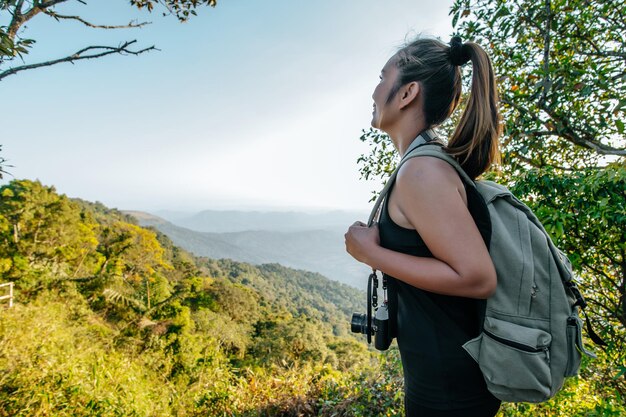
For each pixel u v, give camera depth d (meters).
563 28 2.68
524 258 0.64
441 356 0.69
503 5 2.63
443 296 0.70
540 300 0.63
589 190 1.87
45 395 3.81
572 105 2.71
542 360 0.61
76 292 17.67
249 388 4.67
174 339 16.41
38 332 6.39
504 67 3.00
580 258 2.13
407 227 0.69
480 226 0.66
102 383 4.77
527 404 2.11
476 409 0.71
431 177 0.63
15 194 28.48
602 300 2.47
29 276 15.54
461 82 0.82
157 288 36.78
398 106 0.80
